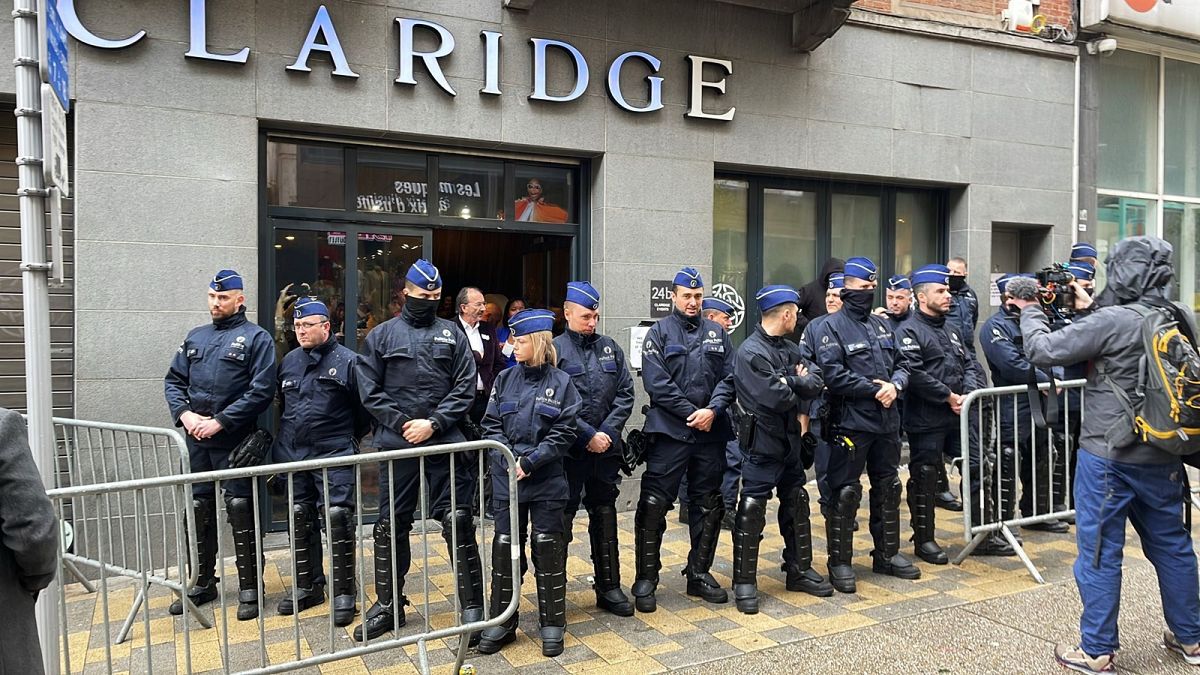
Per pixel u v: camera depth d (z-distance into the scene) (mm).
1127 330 3457
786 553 4746
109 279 5012
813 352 4750
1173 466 3533
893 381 4742
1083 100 8312
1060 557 5227
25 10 3023
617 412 4340
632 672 3652
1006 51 7918
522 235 7117
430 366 4195
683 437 4391
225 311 4574
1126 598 4449
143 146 5074
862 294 4746
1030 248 8438
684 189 6637
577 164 6586
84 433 4961
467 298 5648
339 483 4441
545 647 3846
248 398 4438
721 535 5879
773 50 6922
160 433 4039
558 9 6156
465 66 5891
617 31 6359
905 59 7465
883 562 4953
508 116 6027
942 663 3701
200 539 4512
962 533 5828
